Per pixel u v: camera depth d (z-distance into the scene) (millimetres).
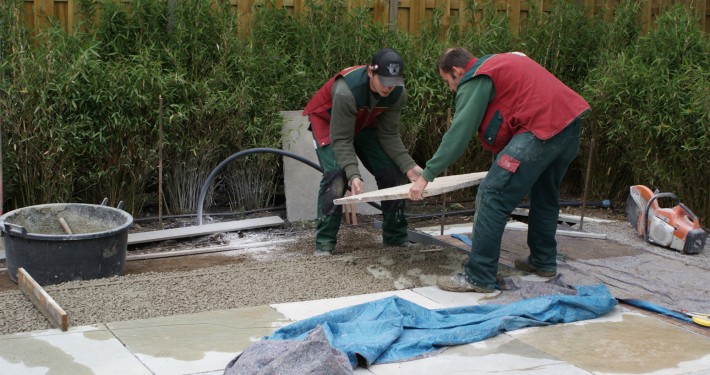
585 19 7879
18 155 5684
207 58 6469
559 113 4359
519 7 7871
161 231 5848
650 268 5289
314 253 5430
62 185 5844
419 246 5621
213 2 6469
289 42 6984
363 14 6910
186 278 4676
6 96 5582
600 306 4211
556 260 5242
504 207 4477
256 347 3348
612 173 7461
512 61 4418
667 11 7516
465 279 4617
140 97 5859
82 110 5867
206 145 6398
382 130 5285
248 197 6766
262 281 4672
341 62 6934
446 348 3691
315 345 3148
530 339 3840
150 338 3709
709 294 4707
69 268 4566
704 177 6559
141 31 6359
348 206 6504
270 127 6508
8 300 4211
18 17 5855
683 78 6559
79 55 5863
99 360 3438
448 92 6980
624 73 6871
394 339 3666
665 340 3891
